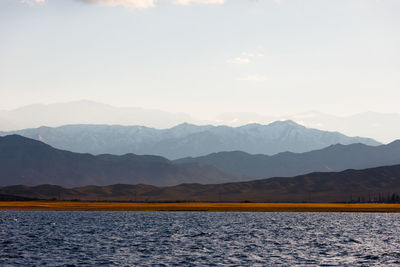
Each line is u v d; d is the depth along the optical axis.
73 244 92.12
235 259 74.88
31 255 77.25
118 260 73.00
